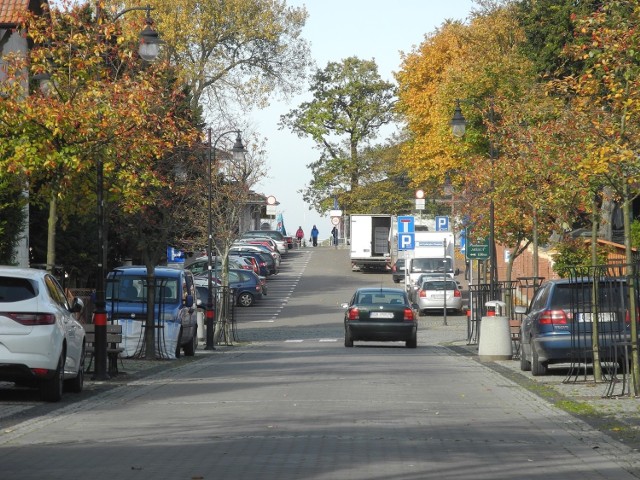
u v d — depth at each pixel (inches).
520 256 3410.4
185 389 1122.7
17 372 947.3
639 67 1074.7
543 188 1782.7
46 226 2481.5
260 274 4527.6
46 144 1252.5
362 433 745.0
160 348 1686.8
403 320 2043.6
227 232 2792.8
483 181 2042.3
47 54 1331.2
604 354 1208.2
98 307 1252.5
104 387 1155.9
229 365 1549.0
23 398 1015.0
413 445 687.7
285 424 796.6
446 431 761.0
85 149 1258.6
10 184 1412.4
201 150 2399.1
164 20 3617.1
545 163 1658.5
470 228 2289.6
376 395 1034.1
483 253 2137.1
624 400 981.8
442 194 4239.7
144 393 1078.4
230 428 772.0
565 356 1246.3
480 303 2080.5
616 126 1139.9
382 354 1836.9
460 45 4227.4
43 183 1450.5
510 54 3117.6
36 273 999.0
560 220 2014.0
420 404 952.9
